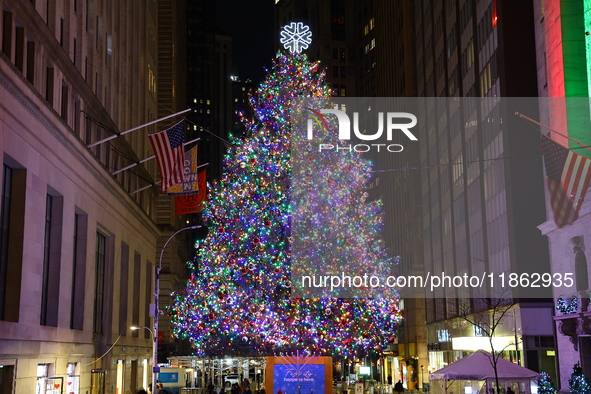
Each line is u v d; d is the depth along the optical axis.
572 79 37.12
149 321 60.59
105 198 41.09
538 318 43.75
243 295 48.72
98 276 42.34
